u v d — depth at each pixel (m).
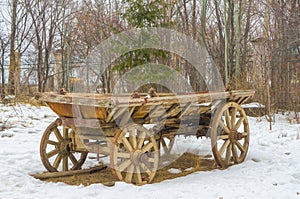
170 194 4.65
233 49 16.64
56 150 5.80
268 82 11.99
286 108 12.90
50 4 18.45
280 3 15.52
